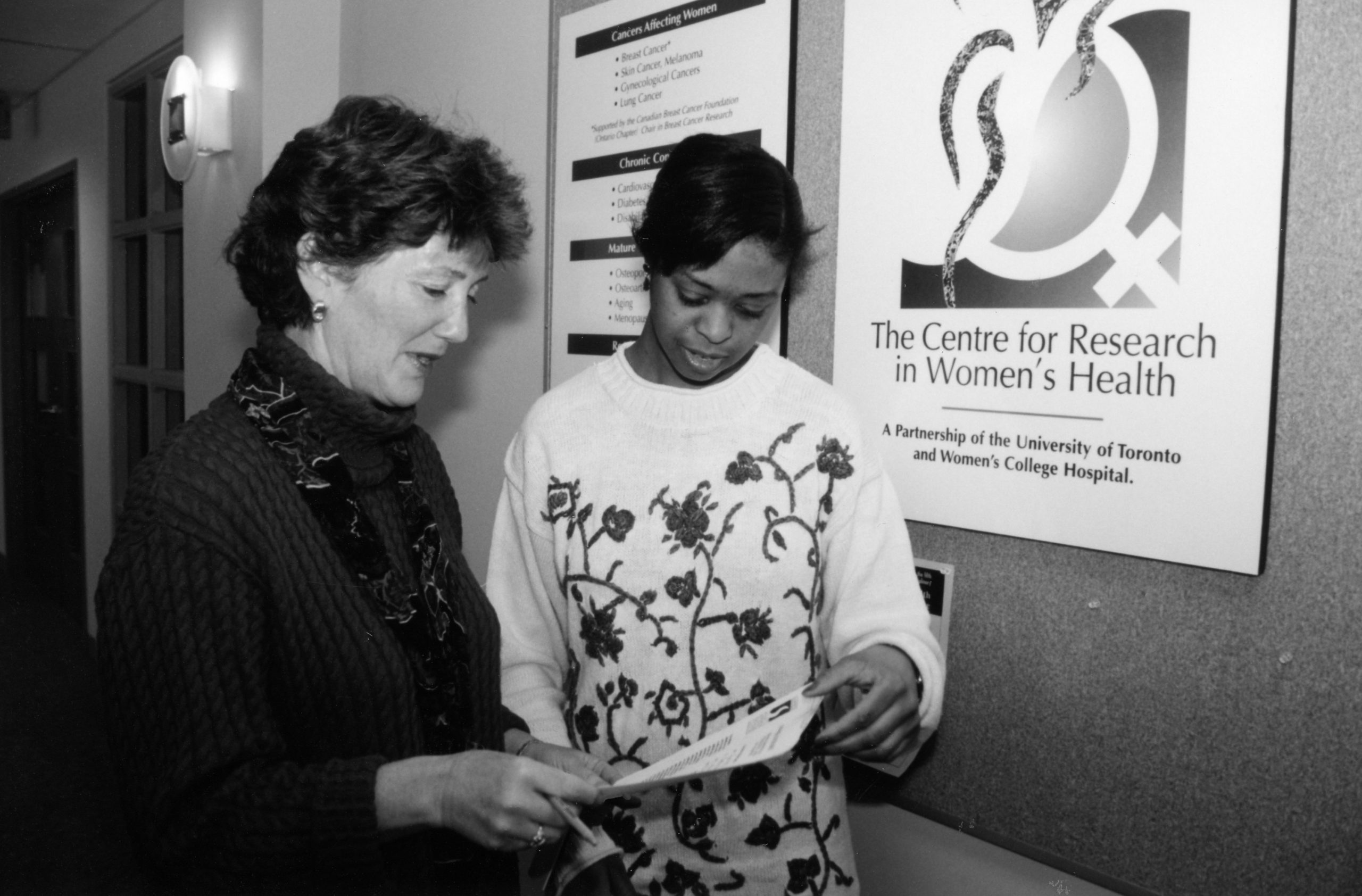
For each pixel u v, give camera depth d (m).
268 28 2.04
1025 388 1.00
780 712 0.77
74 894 1.91
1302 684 0.85
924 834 1.12
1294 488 0.84
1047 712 1.02
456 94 1.80
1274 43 0.83
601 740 0.92
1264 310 0.84
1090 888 0.99
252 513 0.68
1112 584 0.96
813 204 1.19
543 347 1.62
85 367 3.73
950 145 1.04
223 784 0.63
